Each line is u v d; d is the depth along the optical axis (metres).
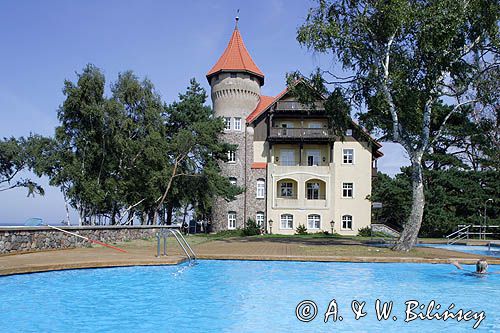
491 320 8.48
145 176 32.34
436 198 37.34
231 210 42.94
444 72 19.95
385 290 11.18
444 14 17.45
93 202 28.11
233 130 43.78
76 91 28.25
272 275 13.26
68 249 18.09
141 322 7.99
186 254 16.30
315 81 21.47
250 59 46.59
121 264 13.57
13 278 11.44
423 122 20.11
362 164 41.97
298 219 41.34
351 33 19.62
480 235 34.31
